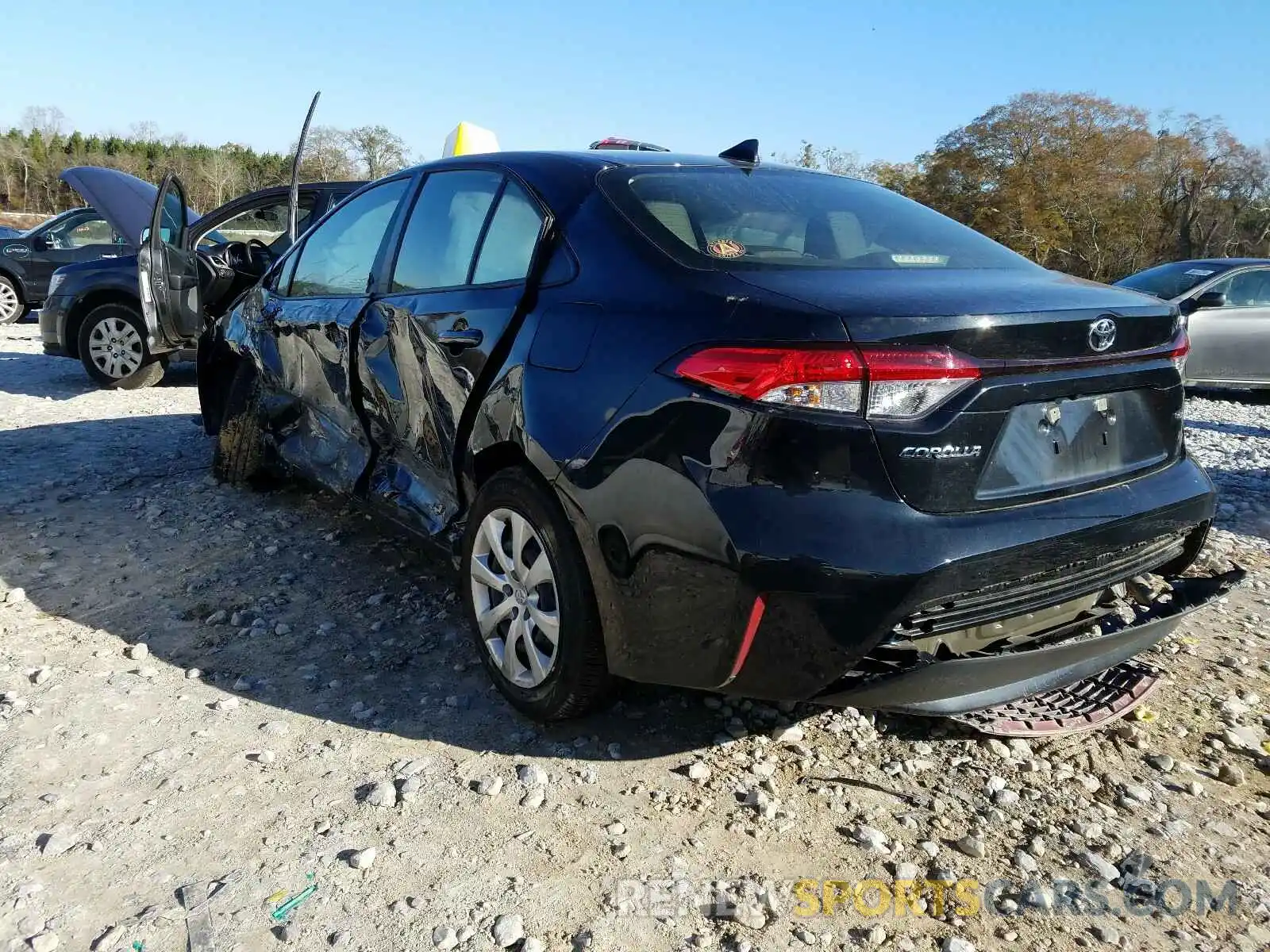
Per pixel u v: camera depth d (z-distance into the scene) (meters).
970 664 2.27
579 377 2.56
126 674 3.12
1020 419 2.30
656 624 2.38
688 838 2.40
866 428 2.12
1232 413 9.90
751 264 2.52
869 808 2.54
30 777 2.54
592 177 2.97
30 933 2.01
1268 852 2.42
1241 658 3.44
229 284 5.80
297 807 2.46
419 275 3.47
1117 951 2.09
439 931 2.06
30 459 5.76
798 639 2.19
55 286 8.64
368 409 3.71
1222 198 46.50
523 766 2.68
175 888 2.16
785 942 2.08
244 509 4.83
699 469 2.24
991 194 47.06
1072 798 2.61
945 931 2.13
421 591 3.85
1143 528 2.51
